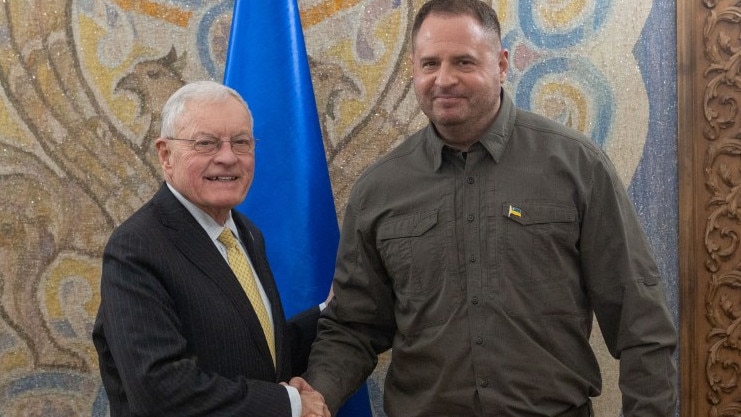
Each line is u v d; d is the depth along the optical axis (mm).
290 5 1920
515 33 2150
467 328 1549
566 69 2158
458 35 1525
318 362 1712
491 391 1530
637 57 2158
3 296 2064
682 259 2166
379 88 2148
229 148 1450
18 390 2076
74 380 2090
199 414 1351
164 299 1379
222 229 1525
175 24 2100
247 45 1918
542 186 1558
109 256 1396
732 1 2121
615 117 2164
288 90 1903
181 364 1348
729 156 2148
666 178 2158
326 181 1926
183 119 1443
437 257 1580
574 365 1568
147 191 2098
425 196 1614
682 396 2156
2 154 2057
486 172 1587
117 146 2090
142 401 1334
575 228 1549
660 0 2156
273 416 1405
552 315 1542
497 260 1543
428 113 1578
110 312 1360
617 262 1535
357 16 2139
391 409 1683
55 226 2076
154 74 2096
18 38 2055
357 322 1746
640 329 1511
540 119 1631
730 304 2158
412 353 1612
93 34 2076
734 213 2145
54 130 2070
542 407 1535
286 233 1888
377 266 1703
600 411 2164
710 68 2131
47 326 2080
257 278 1604
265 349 1485
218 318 1421
